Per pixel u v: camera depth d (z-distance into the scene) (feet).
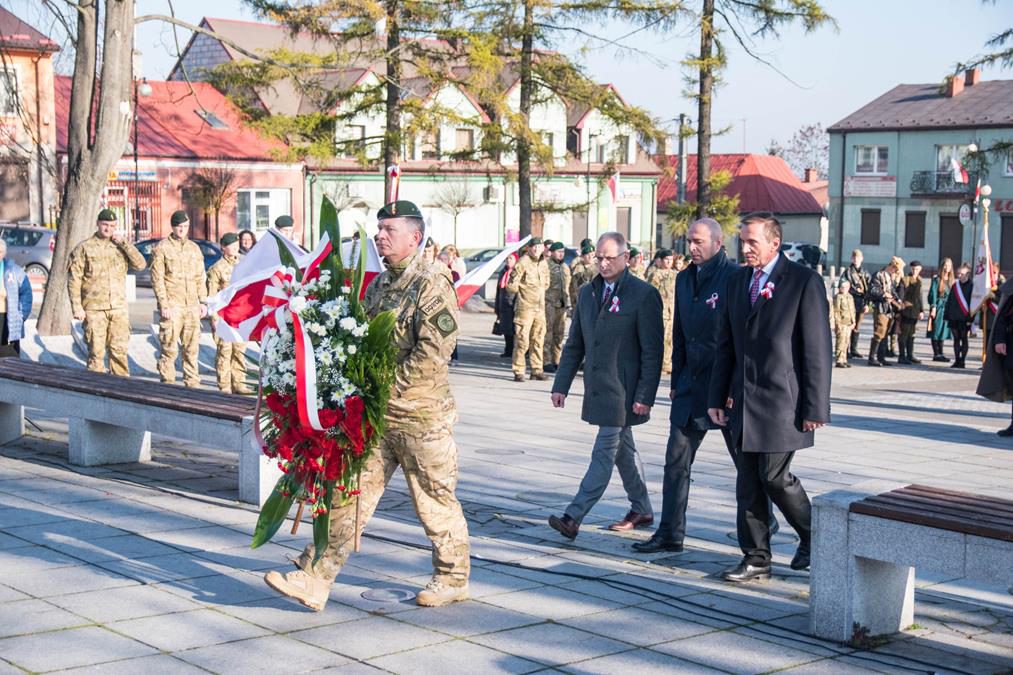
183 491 28.09
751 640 17.99
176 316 45.68
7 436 35.27
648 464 33.68
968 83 197.67
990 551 16.15
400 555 22.56
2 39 70.33
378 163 90.43
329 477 18.01
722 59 89.35
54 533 23.63
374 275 19.61
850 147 199.11
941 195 187.42
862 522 17.52
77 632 17.60
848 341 70.13
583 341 24.79
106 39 56.49
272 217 154.61
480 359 67.92
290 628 18.06
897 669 16.88
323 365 18.02
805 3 84.94
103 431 31.53
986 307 62.85
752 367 20.51
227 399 29.01
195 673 15.96
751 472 21.16
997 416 48.37
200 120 154.81
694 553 23.49
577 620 18.80
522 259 56.90
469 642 17.58
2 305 41.60
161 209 145.18
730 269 22.89
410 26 86.28
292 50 92.94
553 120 180.04
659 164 96.43
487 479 30.86
